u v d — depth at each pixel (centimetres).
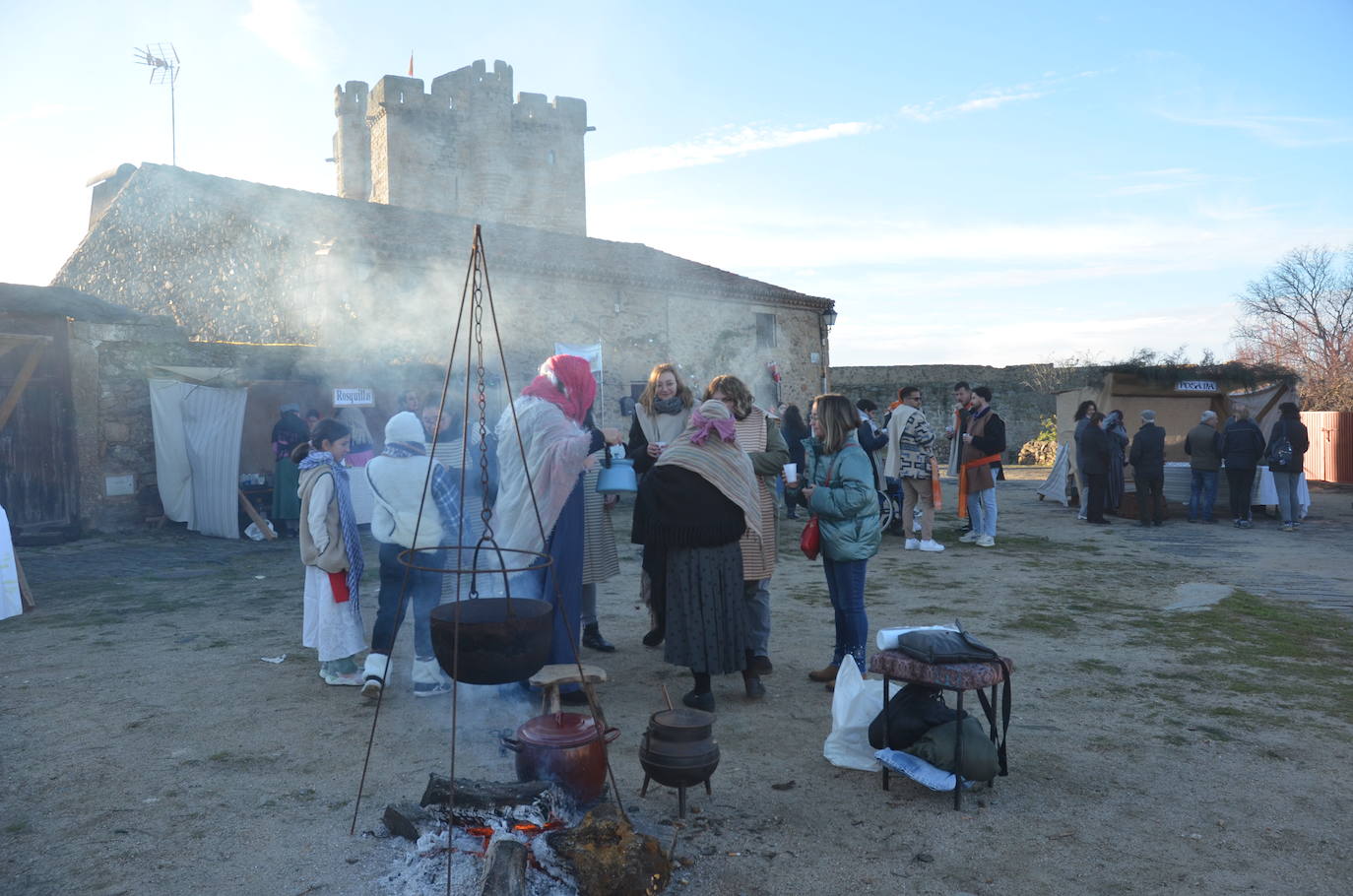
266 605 753
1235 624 657
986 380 3173
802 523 1285
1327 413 2155
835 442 493
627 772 383
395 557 489
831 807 345
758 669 530
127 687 509
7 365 1166
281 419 1211
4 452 1157
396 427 490
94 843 315
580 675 356
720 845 312
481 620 320
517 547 472
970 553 1005
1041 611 698
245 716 457
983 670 345
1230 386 1499
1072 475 1529
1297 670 540
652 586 478
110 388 1249
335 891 279
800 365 2403
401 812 316
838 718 395
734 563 454
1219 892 279
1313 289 3653
